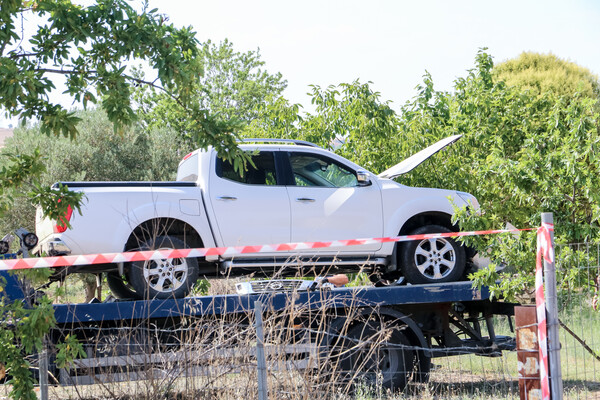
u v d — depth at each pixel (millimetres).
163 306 9961
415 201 12172
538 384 7066
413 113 19297
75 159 26953
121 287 12195
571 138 11781
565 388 10938
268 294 10305
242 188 11305
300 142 12109
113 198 10422
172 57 6137
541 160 11977
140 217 10516
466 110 18547
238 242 11016
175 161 29484
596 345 12508
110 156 27844
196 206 10992
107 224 10289
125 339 9602
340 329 10688
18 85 5516
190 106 6477
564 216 11789
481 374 12836
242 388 8258
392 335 11086
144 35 6039
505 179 12305
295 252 11398
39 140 26234
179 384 8602
